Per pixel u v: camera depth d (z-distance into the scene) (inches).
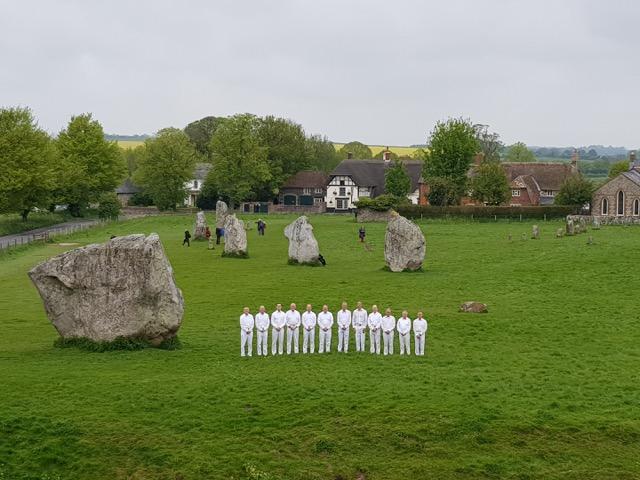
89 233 4638.3
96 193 6230.3
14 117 4813.0
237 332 1855.3
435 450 1188.5
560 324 1945.1
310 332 1670.8
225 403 1320.1
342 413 1284.4
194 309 2150.6
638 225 4655.5
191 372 1481.3
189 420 1248.2
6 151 4648.1
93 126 6146.7
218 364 1546.5
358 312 1683.1
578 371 1528.1
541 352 1678.2
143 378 1423.5
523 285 2517.2
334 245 3843.5
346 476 1125.1
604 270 2736.2
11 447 1155.9
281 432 1222.9
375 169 7726.4
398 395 1365.7
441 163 6299.2
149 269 1606.8
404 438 1214.9
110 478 1109.1
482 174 6072.8
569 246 3440.0
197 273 2856.8
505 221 5290.4
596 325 1935.3
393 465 1151.0
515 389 1414.9
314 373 1497.3
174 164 6924.2
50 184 5014.8
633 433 1232.8
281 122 7819.9
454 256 3282.5
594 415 1291.8
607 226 4576.8
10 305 2223.2
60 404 1284.4
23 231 4926.2
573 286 2481.5
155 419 1245.7
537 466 1151.0
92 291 1625.2
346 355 1659.7
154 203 7578.7
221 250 3668.8
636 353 1667.1
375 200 5418.3
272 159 7682.1
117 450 1164.5
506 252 3344.0
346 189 7480.3
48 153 4975.4
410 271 2849.4
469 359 1619.1
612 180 5654.5
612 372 1524.4
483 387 1419.8
